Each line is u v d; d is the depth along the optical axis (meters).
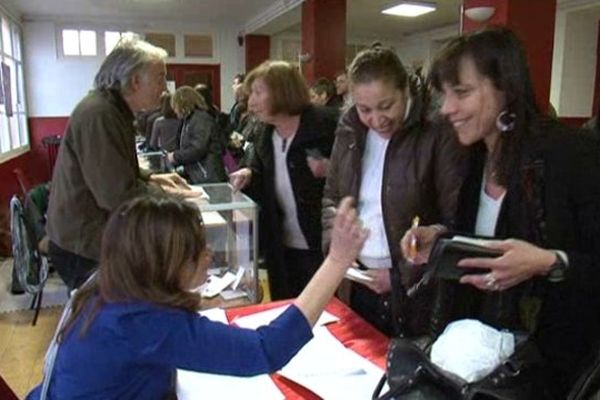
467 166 1.12
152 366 0.95
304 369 1.19
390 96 1.38
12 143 7.63
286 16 7.81
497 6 3.92
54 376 0.99
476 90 0.94
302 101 1.94
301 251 2.08
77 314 0.98
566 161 0.92
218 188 2.21
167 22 9.70
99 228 2.02
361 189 1.55
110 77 1.95
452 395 0.88
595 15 6.74
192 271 0.97
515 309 1.02
